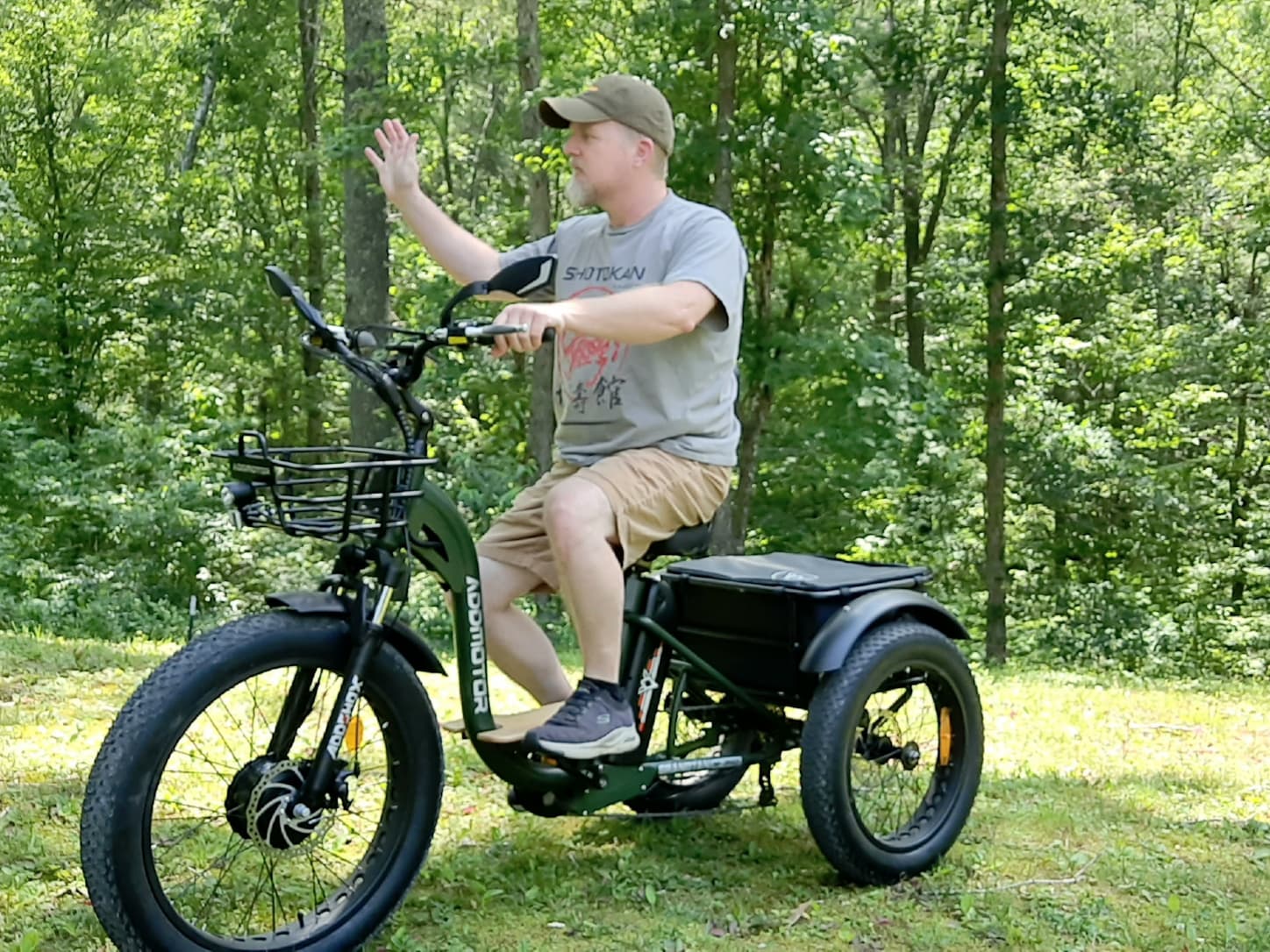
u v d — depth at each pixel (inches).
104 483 593.0
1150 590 738.8
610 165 137.3
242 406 810.2
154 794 107.3
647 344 129.7
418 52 540.1
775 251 615.5
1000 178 581.0
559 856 152.5
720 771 173.2
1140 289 740.7
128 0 773.3
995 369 598.2
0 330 716.0
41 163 732.0
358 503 118.3
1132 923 139.2
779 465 678.5
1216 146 720.3
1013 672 418.0
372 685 120.3
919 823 154.6
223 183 796.0
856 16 607.5
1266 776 215.5
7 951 118.3
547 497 133.0
